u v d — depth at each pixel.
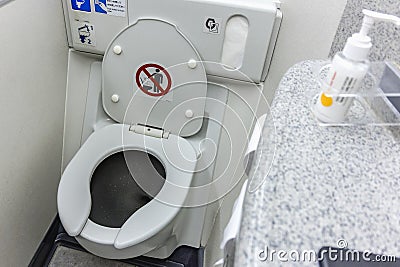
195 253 1.25
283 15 0.97
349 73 0.49
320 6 0.93
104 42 1.03
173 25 0.94
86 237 0.89
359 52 0.49
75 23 1.01
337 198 0.43
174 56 0.99
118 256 0.94
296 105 0.57
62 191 0.94
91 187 1.04
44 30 0.94
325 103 0.52
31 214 1.08
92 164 1.01
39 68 0.96
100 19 0.98
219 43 0.95
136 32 0.98
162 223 0.90
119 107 1.11
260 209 0.39
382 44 0.64
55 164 1.18
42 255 1.19
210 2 0.89
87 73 1.13
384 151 0.50
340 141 0.51
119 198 1.11
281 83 0.63
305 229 0.38
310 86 0.62
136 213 0.92
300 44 1.01
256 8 0.89
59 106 1.12
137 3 0.93
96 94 1.15
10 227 0.97
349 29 0.86
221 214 1.07
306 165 0.46
